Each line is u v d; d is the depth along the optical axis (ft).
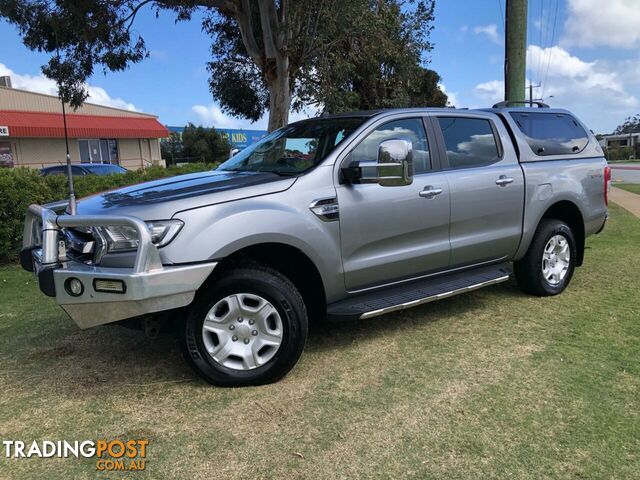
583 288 19.49
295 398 11.53
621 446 9.62
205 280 11.48
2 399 11.71
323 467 9.18
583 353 13.60
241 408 11.16
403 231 14.29
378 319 16.52
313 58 40.52
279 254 12.98
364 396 11.57
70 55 35.65
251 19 38.91
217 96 51.24
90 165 58.90
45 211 11.94
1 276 23.50
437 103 97.55
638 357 13.30
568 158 18.97
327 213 12.84
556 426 10.27
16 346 14.85
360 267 13.57
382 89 53.06
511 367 12.85
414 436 10.05
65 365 13.48
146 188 13.25
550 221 18.34
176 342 14.98
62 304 11.16
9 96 107.14
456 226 15.49
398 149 12.34
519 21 29.99
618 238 29.86
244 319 12.00
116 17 34.63
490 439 9.90
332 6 34.91
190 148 175.83
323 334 15.31
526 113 18.51
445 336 14.96
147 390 12.03
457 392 11.67
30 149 105.81
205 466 9.27
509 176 16.72
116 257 11.10
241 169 14.90
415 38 49.98
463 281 15.84
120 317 10.91
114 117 123.54
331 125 14.87
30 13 32.32
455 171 15.60
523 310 17.06
